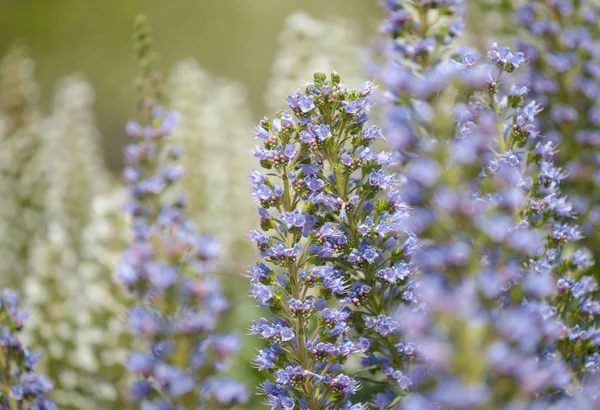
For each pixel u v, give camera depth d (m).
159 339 3.93
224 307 4.08
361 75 11.98
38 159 11.93
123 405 8.98
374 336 5.07
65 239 10.81
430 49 5.85
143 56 7.88
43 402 5.54
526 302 4.15
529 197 5.08
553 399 4.46
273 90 12.48
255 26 24.81
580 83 7.07
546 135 6.93
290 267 4.80
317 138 4.86
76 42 24.91
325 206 5.04
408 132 4.40
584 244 6.44
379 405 5.01
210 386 3.95
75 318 9.42
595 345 4.86
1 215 11.60
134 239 7.26
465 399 3.08
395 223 4.94
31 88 12.48
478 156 3.86
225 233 11.91
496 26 8.00
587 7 7.57
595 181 6.68
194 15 24.98
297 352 4.79
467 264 3.59
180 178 7.81
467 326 3.17
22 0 25.05
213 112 12.95
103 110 23.58
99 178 13.59
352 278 5.12
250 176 4.91
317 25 12.41
